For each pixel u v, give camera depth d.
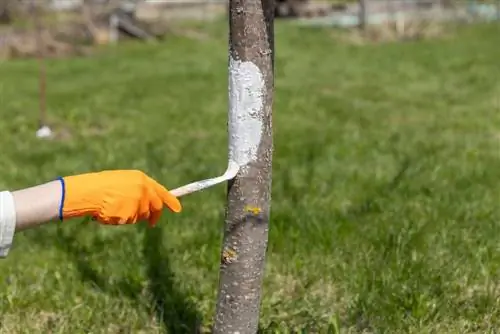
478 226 4.88
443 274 4.12
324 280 4.22
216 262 4.48
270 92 2.65
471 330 3.66
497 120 9.48
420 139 8.20
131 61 18.14
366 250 4.53
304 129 9.09
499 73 14.23
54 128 9.78
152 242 4.81
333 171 6.66
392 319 3.68
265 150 2.71
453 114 10.09
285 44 20.50
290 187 6.10
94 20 22.58
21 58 19.53
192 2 29.22
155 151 7.96
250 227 2.78
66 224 5.26
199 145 8.30
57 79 15.09
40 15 19.22
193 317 3.85
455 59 16.62
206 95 12.50
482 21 24.30
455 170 6.49
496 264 4.27
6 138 9.10
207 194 5.96
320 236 4.72
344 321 3.78
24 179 6.74
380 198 5.56
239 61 2.59
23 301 4.04
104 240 4.95
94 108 11.20
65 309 4.00
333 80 14.16
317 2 31.19
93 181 2.22
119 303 4.04
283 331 3.57
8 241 2.15
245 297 2.87
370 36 21.84
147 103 11.68
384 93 12.31
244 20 2.54
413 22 22.48
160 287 4.16
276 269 4.38
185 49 20.55
